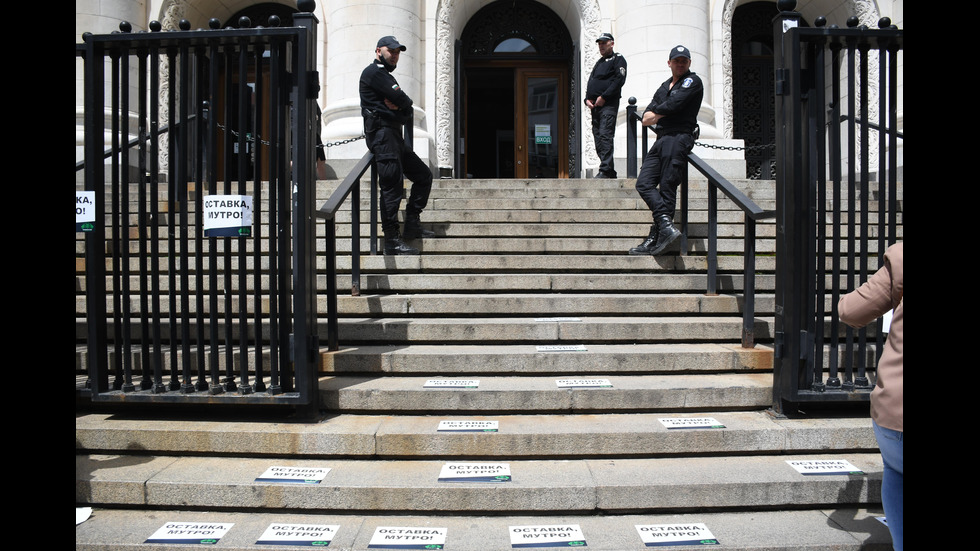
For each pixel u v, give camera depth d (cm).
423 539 260
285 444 314
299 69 331
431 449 311
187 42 335
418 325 412
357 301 448
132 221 536
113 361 363
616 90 796
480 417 339
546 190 702
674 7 1018
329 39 1056
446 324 412
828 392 336
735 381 365
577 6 1128
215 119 335
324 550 255
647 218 617
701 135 1005
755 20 1257
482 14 1255
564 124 1264
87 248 341
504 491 281
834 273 344
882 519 279
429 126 1098
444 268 517
